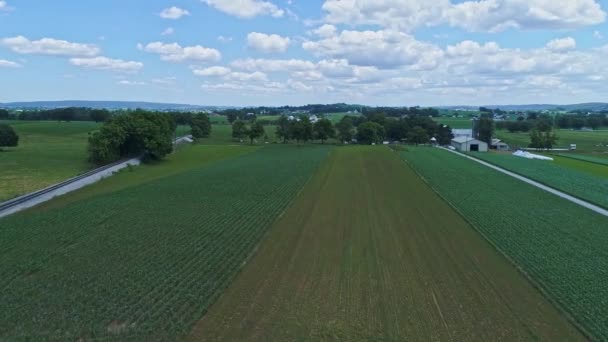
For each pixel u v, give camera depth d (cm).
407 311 2308
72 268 2886
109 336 2036
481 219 4216
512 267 2975
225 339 2017
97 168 7669
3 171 6919
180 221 4078
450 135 17888
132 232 3716
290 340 2016
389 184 6225
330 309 2322
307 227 3925
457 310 2328
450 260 3105
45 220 4112
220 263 2978
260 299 2439
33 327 2111
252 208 4612
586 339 2064
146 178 7031
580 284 2669
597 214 4516
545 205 4909
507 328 2147
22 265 2919
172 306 2319
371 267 2950
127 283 2630
